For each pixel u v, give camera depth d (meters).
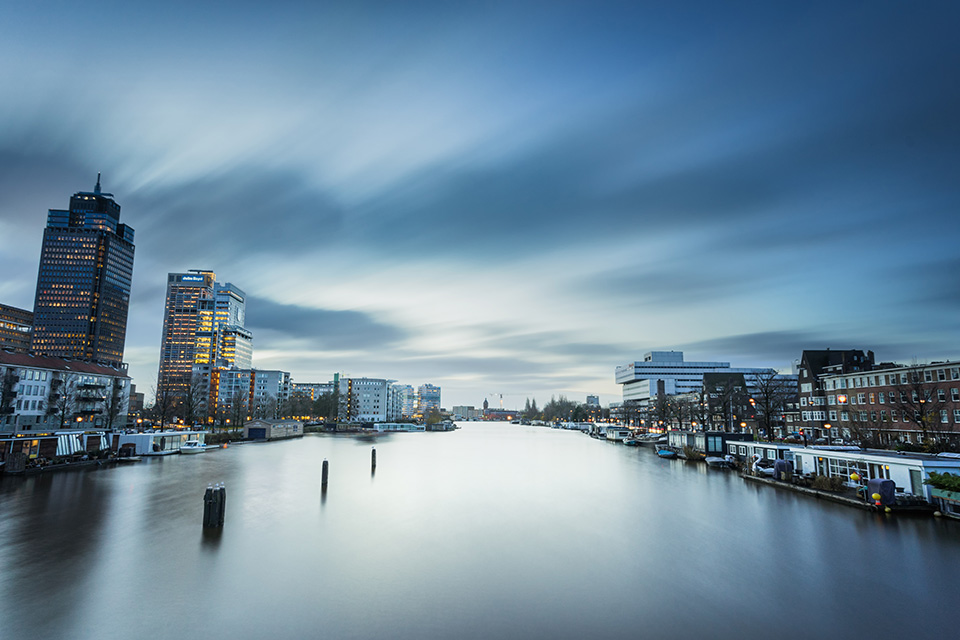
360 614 18.61
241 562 24.36
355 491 45.00
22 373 97.00
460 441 136.88
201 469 61.28
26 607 19.00
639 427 194.75
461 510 37.06
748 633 17.33
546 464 72.19
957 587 21.61
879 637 17.08
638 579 22.53
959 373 68.94
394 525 32.06
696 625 17.92
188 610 18.84
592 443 130.88
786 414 106.12
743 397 120.12
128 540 27.98
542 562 24.88
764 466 57.62
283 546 27.11
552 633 17.22
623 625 17.88
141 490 44.72
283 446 107.62
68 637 16.62
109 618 18.11
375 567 23.84
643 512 37.00
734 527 32.28
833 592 21.02
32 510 35.91
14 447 58.28
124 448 70.75
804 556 25.95
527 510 37.41
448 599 20.11
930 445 56.53
